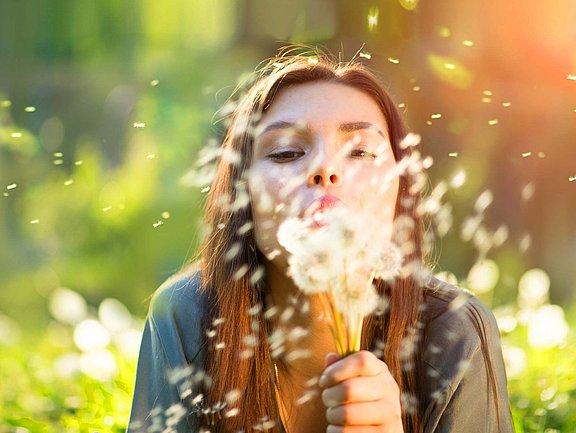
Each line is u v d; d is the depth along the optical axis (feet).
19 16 43.88
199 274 8.61
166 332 8.30
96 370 11.51
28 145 13.62
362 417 6.39
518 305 14.51
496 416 8.31
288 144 7.40
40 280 34.04
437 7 22.40
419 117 22.11
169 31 44.65
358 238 6.10
